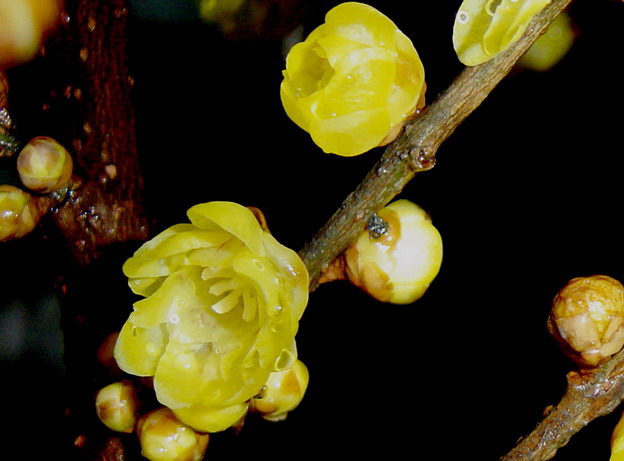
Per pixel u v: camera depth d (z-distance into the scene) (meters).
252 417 0.25
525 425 0.24
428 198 0.24
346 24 0.20
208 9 0.25
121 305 0.23
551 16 0.20
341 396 0.25
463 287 0.24
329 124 0.19
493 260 0.24
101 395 0.22
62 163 0.22
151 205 0.25
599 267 0.24
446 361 0.24
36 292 0.24
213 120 0.25
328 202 0.25
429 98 0.24
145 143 0.25
